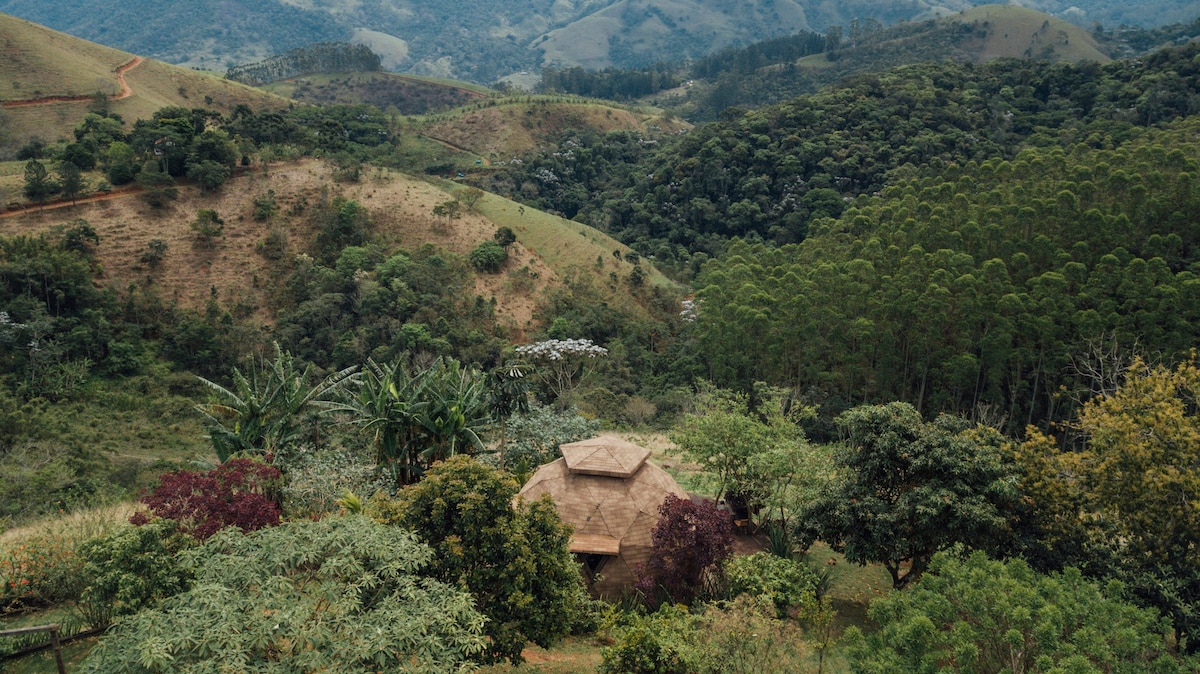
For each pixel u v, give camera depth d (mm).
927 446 24891
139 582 17766
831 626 25422
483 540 18906
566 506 29062
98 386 67188
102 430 59375
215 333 75562
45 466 46688
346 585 15008
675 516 25234
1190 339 46906
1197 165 63312
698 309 75688
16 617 21406
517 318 84625
